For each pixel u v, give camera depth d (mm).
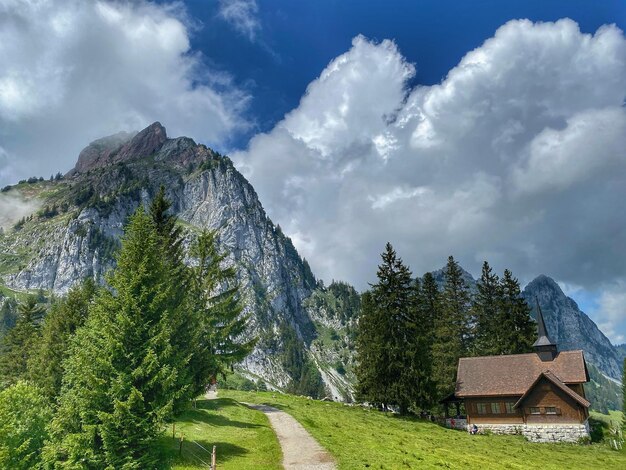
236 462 26312
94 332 25859
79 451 22781
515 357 61906
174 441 29078
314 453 28609
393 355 57969
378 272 62438
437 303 77750
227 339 48406
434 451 34344
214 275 49969
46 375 48000
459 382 61219
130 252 27922
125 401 24203
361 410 61250
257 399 57469
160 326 26859
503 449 42750
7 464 26406
